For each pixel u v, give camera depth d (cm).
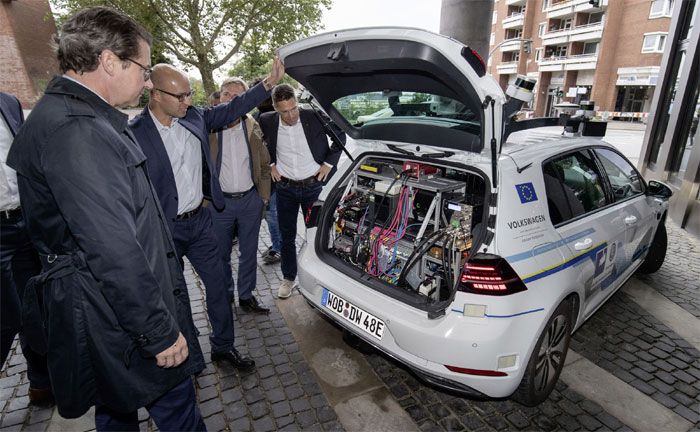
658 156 696
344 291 226
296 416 220
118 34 125
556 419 220
